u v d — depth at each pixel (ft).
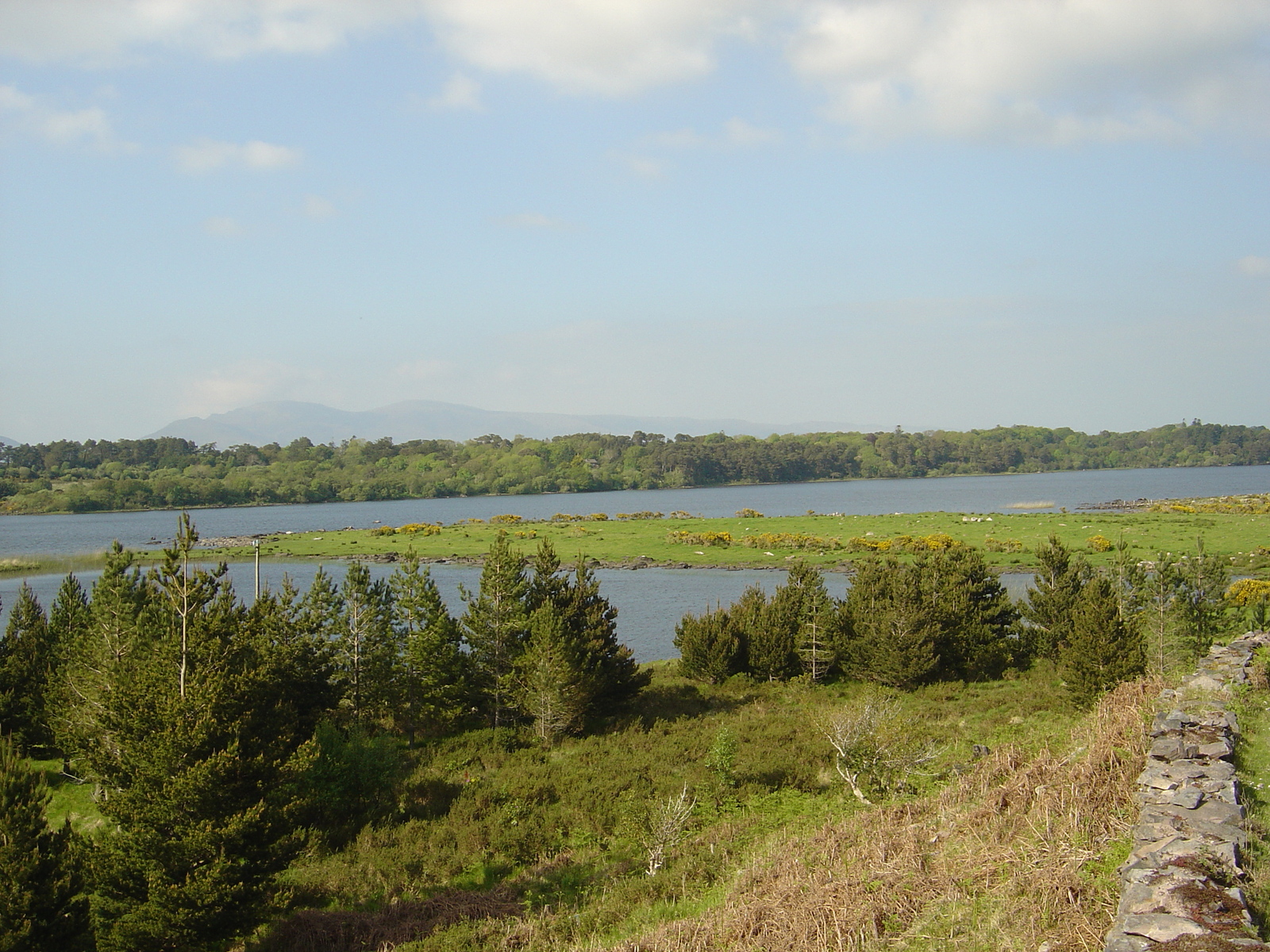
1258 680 62.59
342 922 65.72
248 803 66.39
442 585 287.28
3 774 58.54
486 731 120.47
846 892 44.98
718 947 46.52
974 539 336.70
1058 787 49.14
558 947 56.54
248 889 62.59
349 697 123.34
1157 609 114.73
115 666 87.15
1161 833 36.86
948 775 79.46
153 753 64.54
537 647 118.01
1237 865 33.17
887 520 428.56
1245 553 263.08
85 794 102.47
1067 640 137.90
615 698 130.11
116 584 118.62
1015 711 111.14
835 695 137.18
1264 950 26.08
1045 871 37.93
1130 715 59.52
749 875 59.26
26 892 55.77
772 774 92.94
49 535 529.04
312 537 430.61
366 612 124.67
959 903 39.65
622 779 94.07
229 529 572.51
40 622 128.06
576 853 78.28
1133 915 29.86
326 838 83.30
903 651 136.56
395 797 93.50
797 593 157.89
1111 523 368.48
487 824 84.23
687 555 338.13
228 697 69.62
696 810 84.99
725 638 150.30
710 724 121.29
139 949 60.08
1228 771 44.01
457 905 67.51
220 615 76.13
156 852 62.39
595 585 138.41
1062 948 31.22
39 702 115.03
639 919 59.47
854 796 83.51
